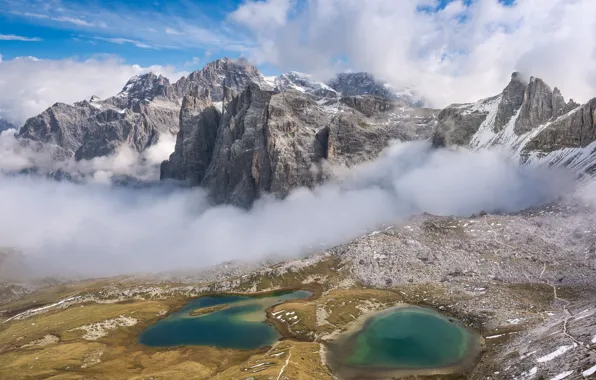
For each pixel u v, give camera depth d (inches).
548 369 5182.1
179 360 7819.9
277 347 7824.8
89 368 7775.6
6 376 7583.7
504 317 7844.5
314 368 6801.2
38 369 7805.1
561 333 5920.3
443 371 6461.6
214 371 7209.6
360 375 6545.3
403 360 6889.8
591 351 5059.1
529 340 6353.3
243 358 7642.7
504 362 6008.9
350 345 7593.5
